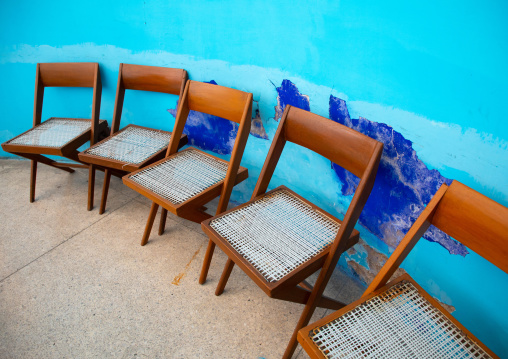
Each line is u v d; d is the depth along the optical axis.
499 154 1.10
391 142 1.39
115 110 2.15
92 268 1.88
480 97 1.10
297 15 1.49
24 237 2.07
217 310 1.67
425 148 1.29
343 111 1.51
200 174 1.72
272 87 1.74
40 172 2.73
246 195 2.22
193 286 1.79
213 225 1.37
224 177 1.70
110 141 2.03
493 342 1.31
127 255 1.96
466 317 1.37
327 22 1.41
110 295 1.73
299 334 1.01
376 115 1.40
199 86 1.76
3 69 2.51
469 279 1.31
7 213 2.27
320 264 1.27
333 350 0.98
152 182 1.63
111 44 2.21
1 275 1.82
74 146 2.04
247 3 1.62
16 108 2.67
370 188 1.26
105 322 1.60
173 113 2.28
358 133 1.28
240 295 1.75
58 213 2.28
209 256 1.71
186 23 1.89
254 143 1.98
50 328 1.57
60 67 2.21
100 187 2.56
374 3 1.25
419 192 1.37
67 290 1.75
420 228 1.11
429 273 1.45
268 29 1.62
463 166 1.20
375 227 1.61
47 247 2.01
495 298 1.25
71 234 2.11
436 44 1.15
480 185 1.18
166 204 1.50
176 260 1.94
